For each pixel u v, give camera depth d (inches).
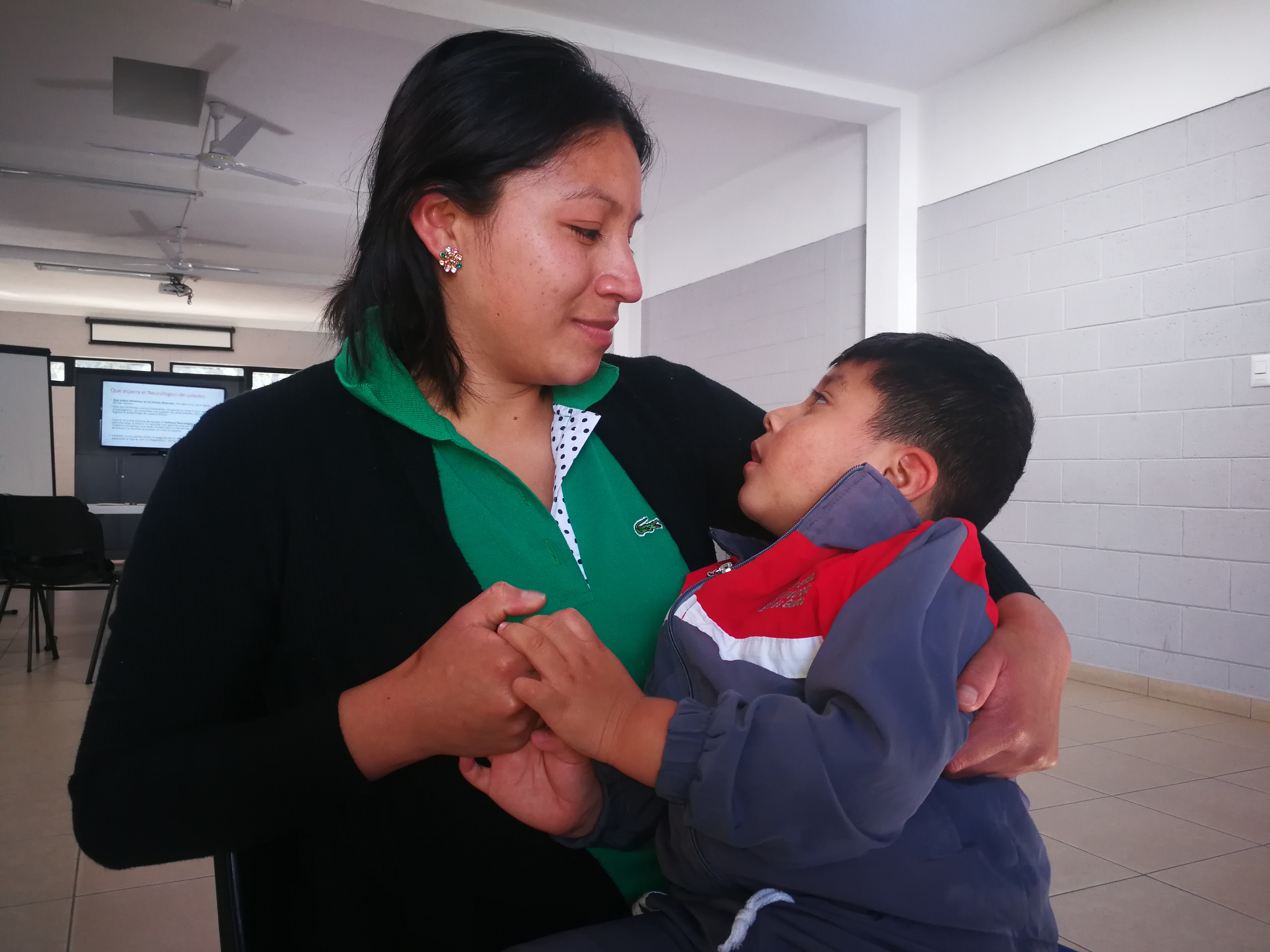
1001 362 34.4
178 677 25.0
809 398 35.5
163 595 25.2
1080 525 164.6
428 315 28.7
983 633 27.4
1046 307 170.9
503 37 28.0
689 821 23.6
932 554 25.3
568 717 23.6
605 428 34.2
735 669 27.5
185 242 352.8
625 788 28.5
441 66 27.7
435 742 23.4
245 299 444.5
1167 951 69.2
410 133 28.0
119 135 244.8
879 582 25.1
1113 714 140.6
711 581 30.2
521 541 29.2
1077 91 165.2
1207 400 145.7
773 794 22.1
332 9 159.8
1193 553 147.6
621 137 28.1
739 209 261.9
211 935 72.6
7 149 255.0
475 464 29.1
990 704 26.0
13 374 229.6
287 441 27.8
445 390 29.5
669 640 29.7
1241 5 140.0
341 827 27.1
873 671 22.6
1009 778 28.0
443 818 27.2
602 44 176.6
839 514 29.3
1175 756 118.0
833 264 226.8
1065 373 167.3
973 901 25.0
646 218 303.6
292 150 252.7
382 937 26.9
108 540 314.5
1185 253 148.3
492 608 23.0
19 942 70.9
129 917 75.5
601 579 30.9
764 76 188.1
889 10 166.6
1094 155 162.2
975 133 186.2
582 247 27.8
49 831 92.8
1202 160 145.7
